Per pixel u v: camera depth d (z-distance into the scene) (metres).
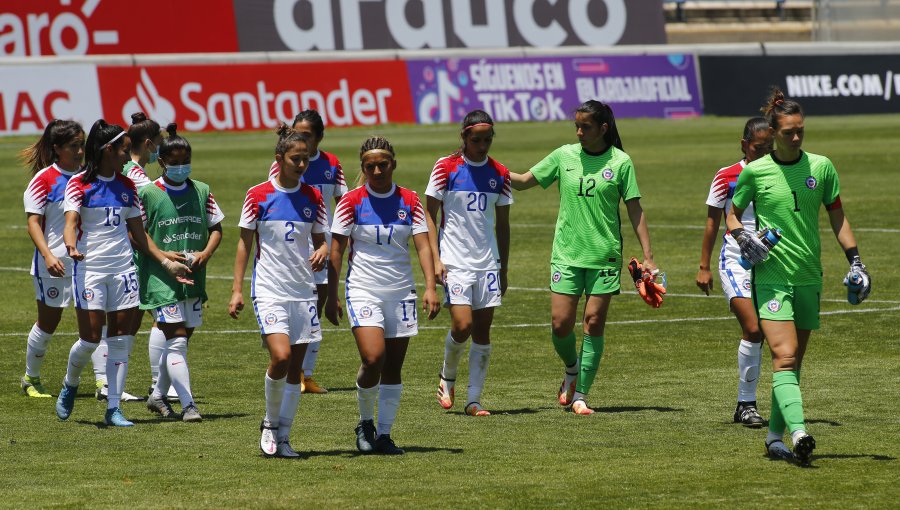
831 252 52.38
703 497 19.39
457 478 20.91
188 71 117.88
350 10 139.50
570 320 27.44
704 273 26.80
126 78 114.50
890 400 27.64
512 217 66.00
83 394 30.22
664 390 29.61
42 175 27.92
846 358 32.75
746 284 25.86
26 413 27.59
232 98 119.19
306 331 22.94
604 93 136.62
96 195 25.89
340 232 23.03
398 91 127.81
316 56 126.75
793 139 21.91
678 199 71.25
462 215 27.00
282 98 121.75
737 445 23.59
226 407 28.22
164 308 27.02
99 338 26.08
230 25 133.00
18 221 65.44
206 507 19.03
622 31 151.50
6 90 109.06
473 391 27.34
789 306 22.09
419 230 23.23
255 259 22.98
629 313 40.50
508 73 133.62
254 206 22.70
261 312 22.67
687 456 22.61
